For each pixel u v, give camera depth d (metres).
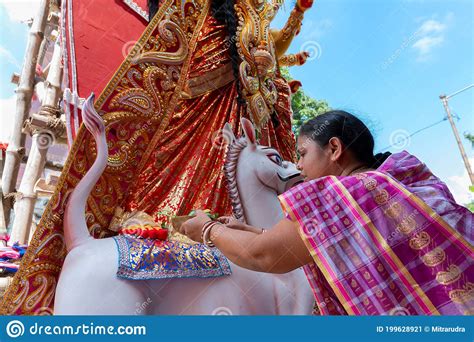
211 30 2.99
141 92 2.44
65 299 1.90
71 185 2.16
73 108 2.58
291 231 1.40
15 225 3.62
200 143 2.75
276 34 3.57
